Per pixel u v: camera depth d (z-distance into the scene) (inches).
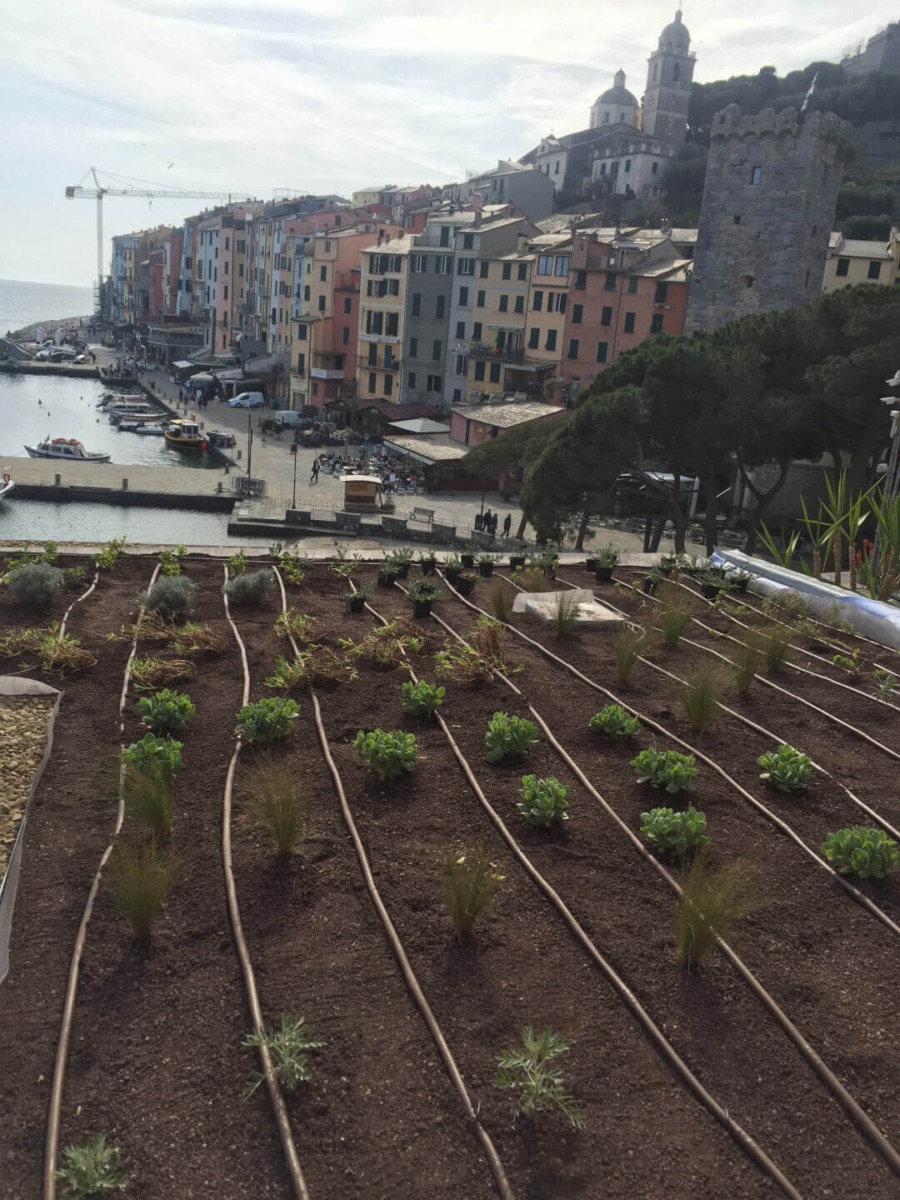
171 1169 155.1
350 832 255.9
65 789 280.2
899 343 953.5
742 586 534.9
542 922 219.9
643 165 3986.2
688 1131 164.2
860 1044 185.5
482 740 315.9
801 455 1115.3
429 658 391.9
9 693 345.7
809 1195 152.9
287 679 351.6
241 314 4023.1
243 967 201.8
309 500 1815.9
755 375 1024.9
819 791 288.8
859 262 2036.2
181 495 1784.0
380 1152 158.2
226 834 253.0
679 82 4362.7
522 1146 159.8
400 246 2738.7
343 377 2997.0
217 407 3193.9
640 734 325.1
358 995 194.5
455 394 2650.1
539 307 2395.4
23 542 591.8
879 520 557.0
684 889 214.1
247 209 4473.4
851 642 446.6
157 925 218.2
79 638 401.7
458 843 252.5
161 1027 187.0
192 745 308.0
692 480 1620.3
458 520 1715.1
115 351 5162.4
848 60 4397.1
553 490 1097.4
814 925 223.3
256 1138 161.2
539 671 382.6
